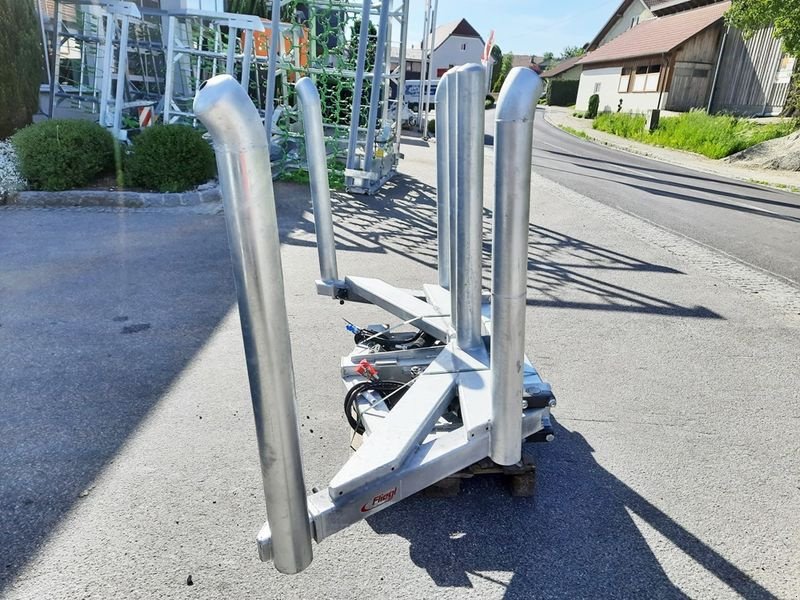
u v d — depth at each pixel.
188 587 1.78
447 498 2.22
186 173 7.43
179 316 3.93
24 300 4.14
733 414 2.92
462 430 1.97
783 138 15.34
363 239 6.35
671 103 26.50
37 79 8.78
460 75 1.97
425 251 5.99
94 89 9.88
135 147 7.46
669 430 2.76
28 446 2.46
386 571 1.87
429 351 2.67
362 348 2.88
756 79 23.27
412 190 9.61
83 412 2.73
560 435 2.69
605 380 3.26
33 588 1.76
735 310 4.48
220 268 4.95
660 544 2.02
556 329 4.02
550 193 9.79
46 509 2.10
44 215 6.60
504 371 1.59
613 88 32.38
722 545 2.02
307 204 7.85
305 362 3.31
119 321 3.82
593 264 5.71
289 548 1.44
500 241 1.44
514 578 1.86
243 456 2.44
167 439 2.54
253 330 1.20
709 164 15.40
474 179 2.14
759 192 10.97
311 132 2.61
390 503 1.77
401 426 1.92
